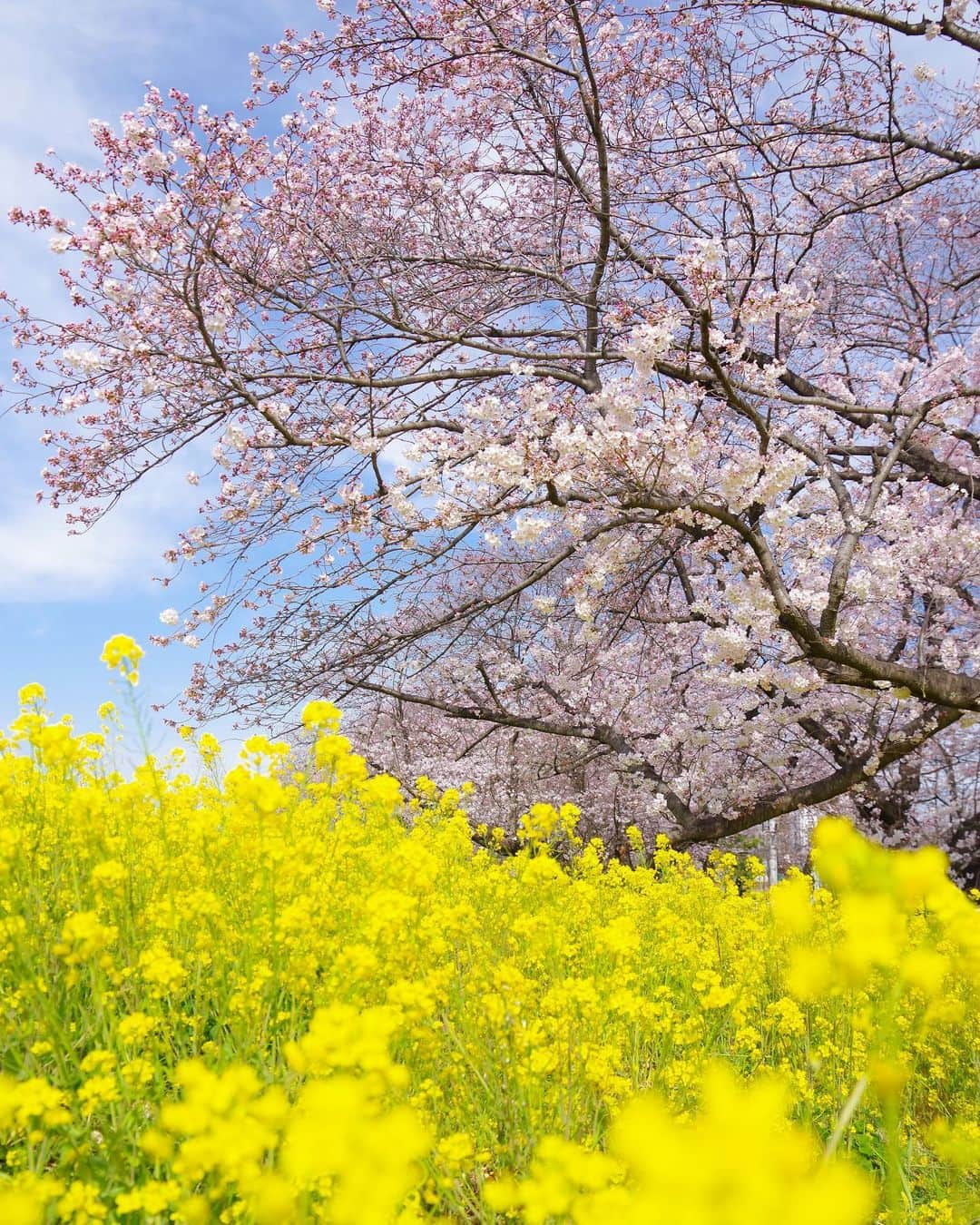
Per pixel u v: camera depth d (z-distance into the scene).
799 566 6.15
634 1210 0.70
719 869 5.99
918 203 8.50
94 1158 1.72
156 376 5.70
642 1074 2.59
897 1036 1.47
